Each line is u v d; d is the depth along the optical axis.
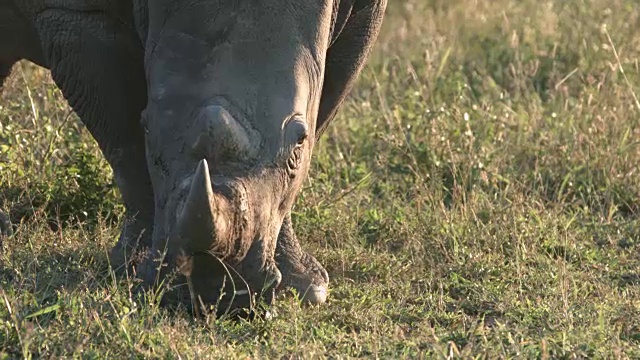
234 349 18.16
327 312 20.56
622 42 37.91
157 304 18.42
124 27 20.69
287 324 19.34
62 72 20.97
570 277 22.83
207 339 18.42
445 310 21.45
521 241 24.70
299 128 18.11
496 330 19.09
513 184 27.56
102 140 21.42
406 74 36.25
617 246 25.73
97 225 23.89
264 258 18.05
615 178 28.95
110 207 24.91
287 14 18.64
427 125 30.30
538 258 24.08
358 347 18.81
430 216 26.00
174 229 17.19
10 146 26.00
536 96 33.22
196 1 18.52
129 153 21.41
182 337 18.02
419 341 19.17
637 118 31.27
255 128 17.89
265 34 18.42
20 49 22.78
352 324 20.28
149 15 19.08
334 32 21.16
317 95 19.03
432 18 43.03
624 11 41.31
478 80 35.16
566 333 19.38
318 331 19.23
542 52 37.84
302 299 20.98
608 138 30.09
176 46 18.39
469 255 23.97
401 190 28.19
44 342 17.45
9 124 26.89
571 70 37.19
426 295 22.09
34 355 17.47
